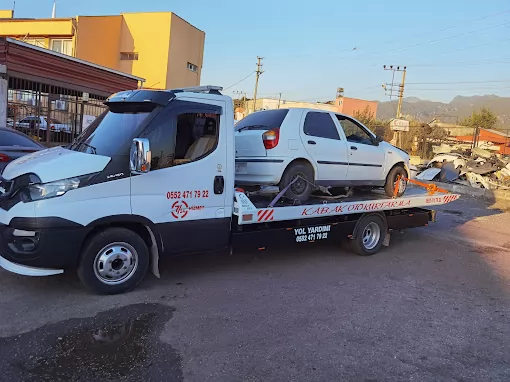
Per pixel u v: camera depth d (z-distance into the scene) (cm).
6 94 1419
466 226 1108
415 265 720
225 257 684
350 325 459
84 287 512
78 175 452
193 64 3198
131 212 482
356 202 713
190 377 340
